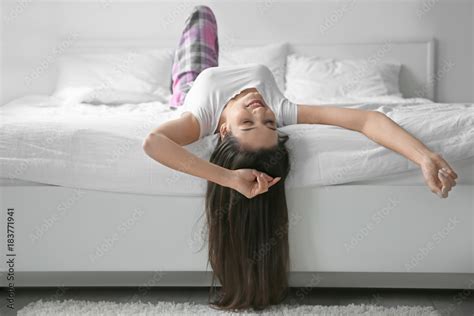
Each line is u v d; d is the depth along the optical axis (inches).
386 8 161.6
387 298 77.4
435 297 77.7
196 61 107.5
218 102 79.0
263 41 162.1
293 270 74.8
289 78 150.7
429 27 162.1
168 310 72.1
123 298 77.8
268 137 71.6
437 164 69.7
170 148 68.6
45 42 162.4
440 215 73.5
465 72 163.2
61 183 74.2
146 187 73.6
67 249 74.9
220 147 73.2
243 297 72.9
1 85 162.6
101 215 74.4
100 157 74.4
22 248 75.1
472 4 160.9
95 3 162.1
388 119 74.2
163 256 74.6
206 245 74.0
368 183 74.2
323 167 73.2
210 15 112.3
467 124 74.0
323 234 74.1
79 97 134.6
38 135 75.5
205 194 73.5
